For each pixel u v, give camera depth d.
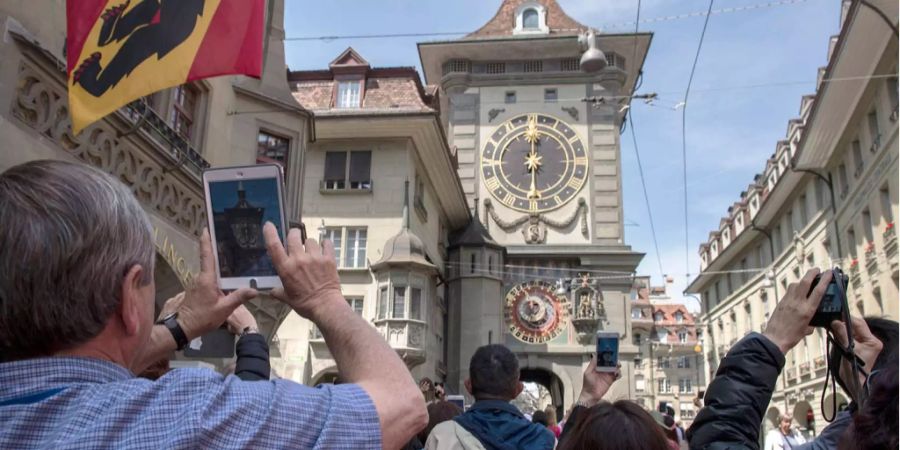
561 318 34.38
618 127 37.75
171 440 1.21
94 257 1.33
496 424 3.49
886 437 1.53
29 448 1.19
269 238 1.70
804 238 33.62
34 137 7.91
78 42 7.52
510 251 35.31
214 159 13.16
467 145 37.69
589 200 36.22
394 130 25.62
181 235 11.22
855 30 20.88
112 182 1.47
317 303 1.67
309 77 27.50
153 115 10.40
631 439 2.28
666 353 83.75
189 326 2.03
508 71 38.88
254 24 7.84
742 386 2.33
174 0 7.73
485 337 32.31
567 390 33.16
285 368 22.83
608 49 37.88
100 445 1.18
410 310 23.84
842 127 26.44
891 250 22.34
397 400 1.50
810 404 33.56
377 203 25.34
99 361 1.34
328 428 1.36
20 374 1.26
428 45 38.31
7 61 7.54
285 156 15.62
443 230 33.69
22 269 1.28
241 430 1.27
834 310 2.40
